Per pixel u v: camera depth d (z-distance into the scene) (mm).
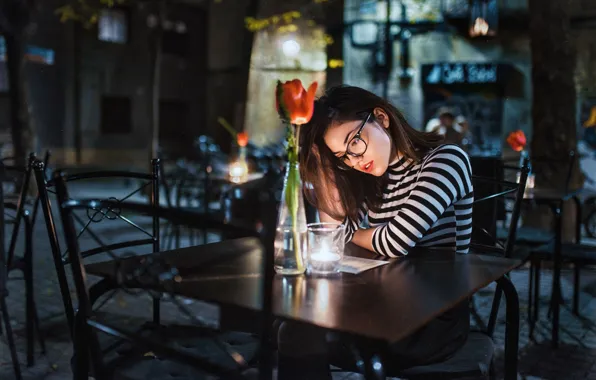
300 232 1823
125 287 1657
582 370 3395
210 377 1771
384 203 2393
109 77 18547
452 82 12672
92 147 18156
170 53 19969
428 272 1867
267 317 1403
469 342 2070
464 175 2213
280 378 1698
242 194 4371
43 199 2240
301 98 1761
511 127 13219
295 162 1837
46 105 17266
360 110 2193
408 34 14039
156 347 1500
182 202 9164
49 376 3174
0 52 16234
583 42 11375
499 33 12375
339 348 1777
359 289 1659
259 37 15273
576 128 6305
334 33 14977
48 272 5352
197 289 1617
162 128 20000
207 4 20359
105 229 7625
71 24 17484
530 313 4141
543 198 3965
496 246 3047
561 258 3768
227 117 19625
